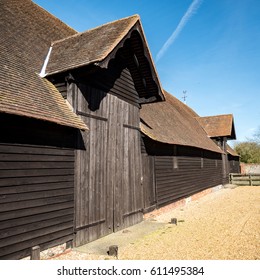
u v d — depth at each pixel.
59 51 8.86
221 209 13.60
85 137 7.71
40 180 6.12
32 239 5.79
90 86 8.13
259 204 14.90
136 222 9.97
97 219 7.89
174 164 14.38
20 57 7.46
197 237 8.26
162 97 10.48
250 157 49.06
